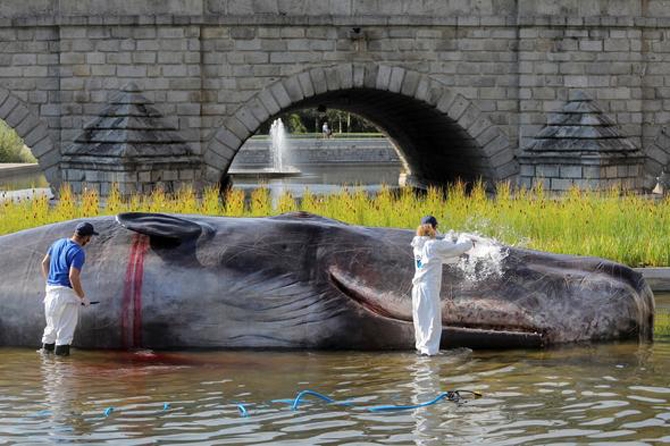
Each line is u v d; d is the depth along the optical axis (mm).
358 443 28297
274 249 39406
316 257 39406
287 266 39156
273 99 98625
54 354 38562
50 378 35125
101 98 97062
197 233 39688
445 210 69500
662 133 104250
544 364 36625
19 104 97938
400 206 70438
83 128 96812
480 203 72375
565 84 101688
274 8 98188
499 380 34531
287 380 34688
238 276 39000
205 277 38969
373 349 38875
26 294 39906
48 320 38594
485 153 101812
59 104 97562
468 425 29734
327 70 99250
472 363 36875
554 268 40406
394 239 40406
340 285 39094
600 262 40875
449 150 115500
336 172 166500
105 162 93125
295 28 98438
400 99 107188
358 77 99812
